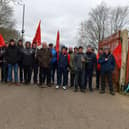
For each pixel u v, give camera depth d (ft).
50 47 36.68
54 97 29.66
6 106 23.98
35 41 39.42
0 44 40.81
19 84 37.50
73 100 28.48
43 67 35.99
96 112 23.71
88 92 34.78
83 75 34.91
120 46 35.68
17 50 36.58
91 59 35.50
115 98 31.24
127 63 35.37
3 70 38.73
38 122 19.56
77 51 35.99
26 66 37.06
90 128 18.70
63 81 36.47
